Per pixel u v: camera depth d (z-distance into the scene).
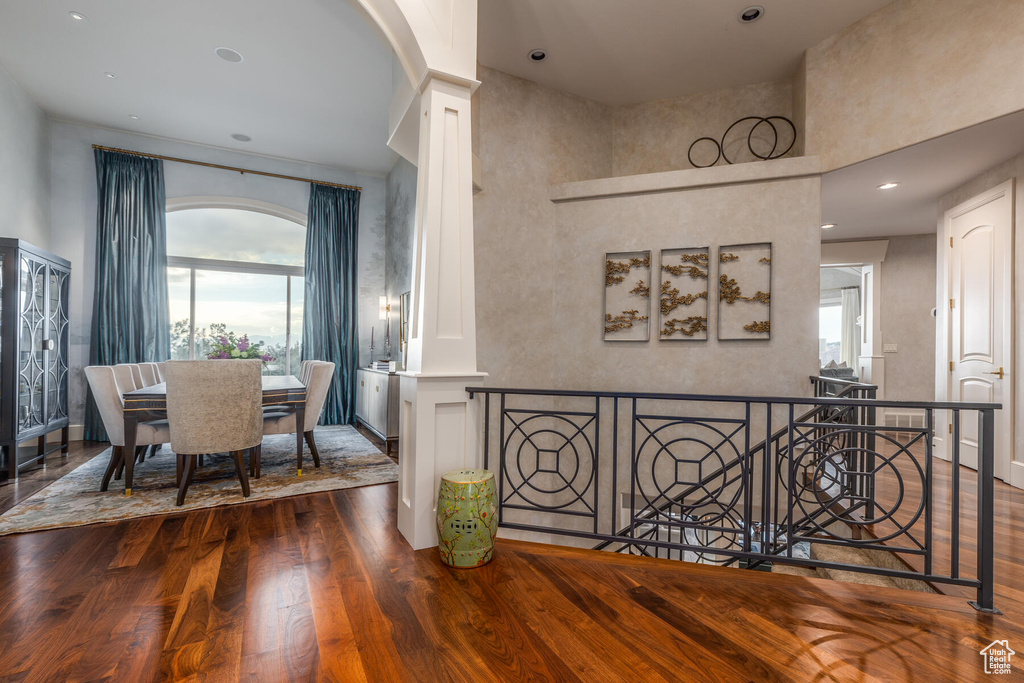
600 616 1.84
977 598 1.94
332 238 6.62
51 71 4.42
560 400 4.52
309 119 5.33
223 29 3.86
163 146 5.80
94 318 5.36
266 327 6.55
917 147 3.48
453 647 1.64
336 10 3.65
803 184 3.92
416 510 2.49
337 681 1.47
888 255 6.64
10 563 2.30
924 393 6.50
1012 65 2.95
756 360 4.00
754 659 1.58
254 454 3.87
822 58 3.93
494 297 4.19
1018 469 3.75
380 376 5.48
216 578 2.15
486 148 4.21
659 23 3.76
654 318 4.29
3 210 4.38
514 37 3.91
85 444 5.13
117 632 1.73
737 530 2.29
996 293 3.98
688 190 4.22
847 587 2.08
